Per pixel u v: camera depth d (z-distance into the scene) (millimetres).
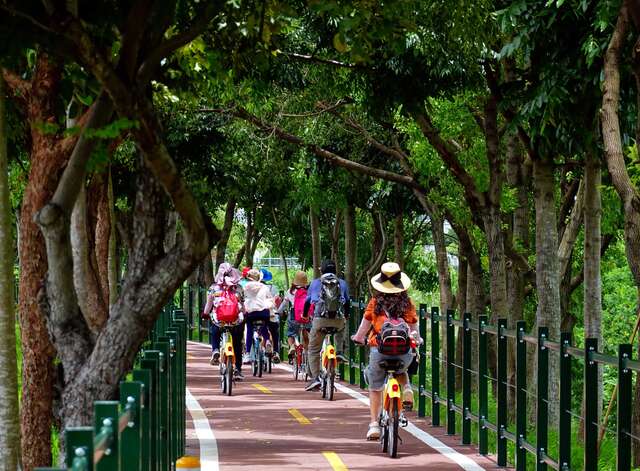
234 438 21047
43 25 10680
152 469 12344
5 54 10906
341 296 28469
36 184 14320
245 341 36938
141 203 11336
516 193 34062
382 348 18266
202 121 38219
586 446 13984
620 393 12938
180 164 39562
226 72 15422
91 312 19188
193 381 33344
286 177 45656
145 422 11164
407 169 38156
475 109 32500
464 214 34625
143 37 11297
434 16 22703
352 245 52125
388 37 14016
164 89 17875
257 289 34250
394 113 33594
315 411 25578
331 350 28094
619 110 22609
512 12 21609
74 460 6098
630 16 16719
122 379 11242
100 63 10398
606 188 34406
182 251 11211
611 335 55812
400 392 18859
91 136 10195
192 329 58781
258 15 13570
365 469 17359
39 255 15258
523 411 17094
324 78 30016
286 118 38156
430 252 69812
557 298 27188
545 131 25391
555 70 22781
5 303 10680
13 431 10742
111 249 23797
